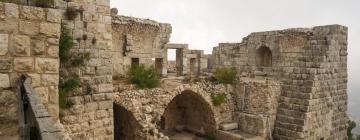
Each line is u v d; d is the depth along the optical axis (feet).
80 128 45.06
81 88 45.16
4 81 24.09
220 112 79.82
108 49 47.91
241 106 80.64
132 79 66.95
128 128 61.05
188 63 109.91
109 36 47.96
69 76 43.98
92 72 46.24
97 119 46.91
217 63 99.86
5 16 23.95
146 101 62.85
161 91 66.85
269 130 74.64
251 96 78.33
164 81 77.10
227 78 83.30
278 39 81.92
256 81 78.43
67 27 43.34
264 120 73.67
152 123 60.03
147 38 80.64
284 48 80.64
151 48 81.92
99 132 47.16
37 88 25.46
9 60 24.26
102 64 47.29
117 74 72.84
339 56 78.74
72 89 44.16
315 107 72.79
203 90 77.41
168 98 67.46
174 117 91.25
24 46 24.84
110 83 48.37
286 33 80.07
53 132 16.94
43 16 25.63
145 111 60.70
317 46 74.18
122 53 74.90
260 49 88.28
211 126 80.84
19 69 24.70
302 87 73.20
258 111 76.79
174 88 70.33
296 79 75.25
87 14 45.24
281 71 80.74
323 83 74.43
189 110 89.61
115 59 73.15
